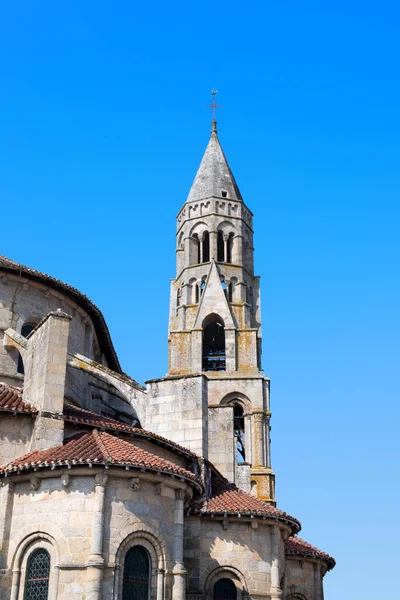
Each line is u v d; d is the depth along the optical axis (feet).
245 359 200.34
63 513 87.97
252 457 187.52
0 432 96.68
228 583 105.60
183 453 111.04
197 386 119.85
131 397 123.24
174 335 205.46
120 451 92.73
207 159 237.66
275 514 108.78
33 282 122.42
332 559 141.49
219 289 209.46
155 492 92.58
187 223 225.15
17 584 87.71
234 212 226.17
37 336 105.40
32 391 102.37
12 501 91.25
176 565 92.07
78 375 126.31
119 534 87.92
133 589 88.53
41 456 91.81
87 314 133.28
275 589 106.01
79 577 85.46
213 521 107.55
